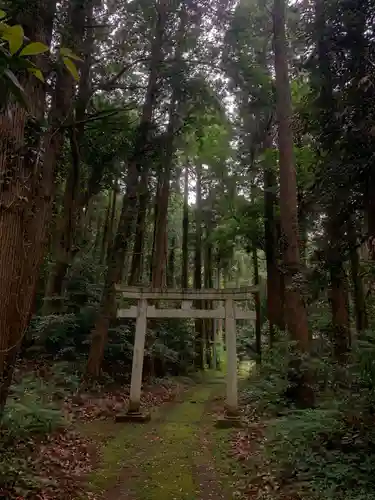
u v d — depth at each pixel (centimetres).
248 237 1583
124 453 651
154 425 848
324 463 496
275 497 459
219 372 2069
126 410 930
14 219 382
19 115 376
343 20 581
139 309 954
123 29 1148
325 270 777
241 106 1311
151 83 1227
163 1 1181
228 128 1540
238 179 1695
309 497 436
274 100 1175
